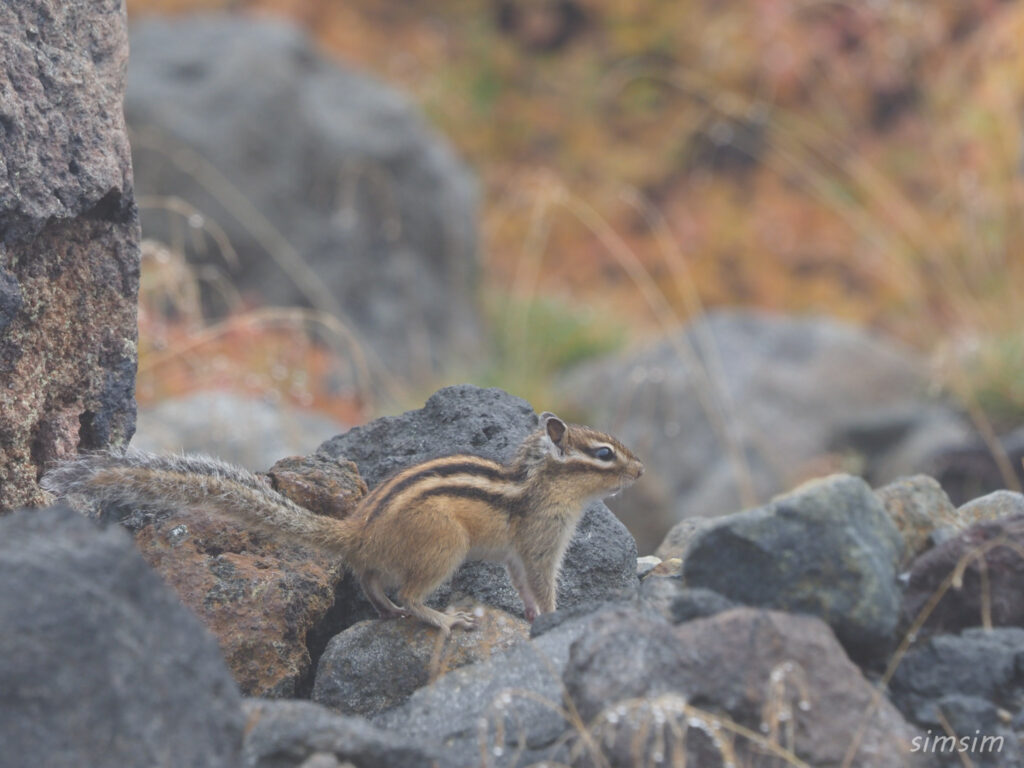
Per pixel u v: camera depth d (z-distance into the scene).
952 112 26.41
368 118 22.44
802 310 27.73
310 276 21.02
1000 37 24.31
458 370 20.53
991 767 5.01
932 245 23.69
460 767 4.91
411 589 6.30
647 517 17.66
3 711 4.11
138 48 21.39
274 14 31.66
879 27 29.34
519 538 6.64
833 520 5.46
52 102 6.47
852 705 5.02
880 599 5.37
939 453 15.91
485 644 6.24
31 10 6.47
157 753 4.29
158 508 6.74
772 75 30.05
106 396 6.93
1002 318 18.58
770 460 18.05
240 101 20.95
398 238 22.19
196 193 20.25
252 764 4.79
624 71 32.66
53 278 6.58
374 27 33.25
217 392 14.46
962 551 5.66
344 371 19.41
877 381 19.41
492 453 7.25
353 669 6.21
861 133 29.41
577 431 7.02
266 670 6.23
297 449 13.29
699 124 31.02
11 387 6.32
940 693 5.33
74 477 5.91
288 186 21.19
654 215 30.27
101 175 6.62
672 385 18.92
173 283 11.91
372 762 4.84
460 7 34.28
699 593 5.44
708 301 28.64
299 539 6.25
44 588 4.34
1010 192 21.44
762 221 29.42
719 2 32.81
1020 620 5.66
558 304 23.95
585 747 4.81
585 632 5.18
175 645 4.57
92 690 4.23
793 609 5.41
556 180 30.44
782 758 4.84
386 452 7.61
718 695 4.94
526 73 33.16
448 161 23.50
